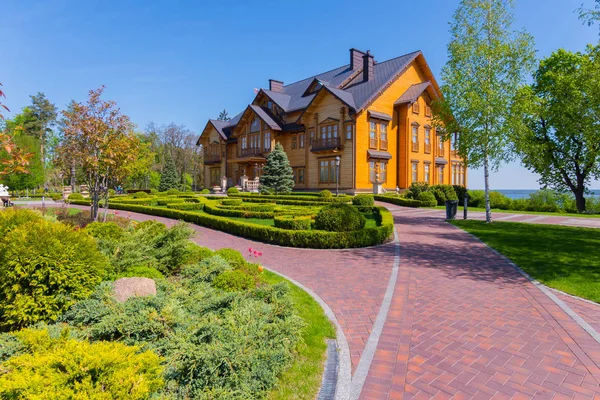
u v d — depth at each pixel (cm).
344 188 2920
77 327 384
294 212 1534
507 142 1495
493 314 527
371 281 695
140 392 204
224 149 4353
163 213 1944
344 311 534
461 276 734
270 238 1114
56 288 420
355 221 1118
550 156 2648
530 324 491
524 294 621
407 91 3288
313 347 402
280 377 337
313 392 318
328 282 687
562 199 2834
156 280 515
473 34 1515
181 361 298
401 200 2525
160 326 347
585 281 678
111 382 203
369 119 2938
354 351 407
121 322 356
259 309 399
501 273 759
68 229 457
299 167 3384
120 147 1170
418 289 645
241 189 3544
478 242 1119
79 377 204
